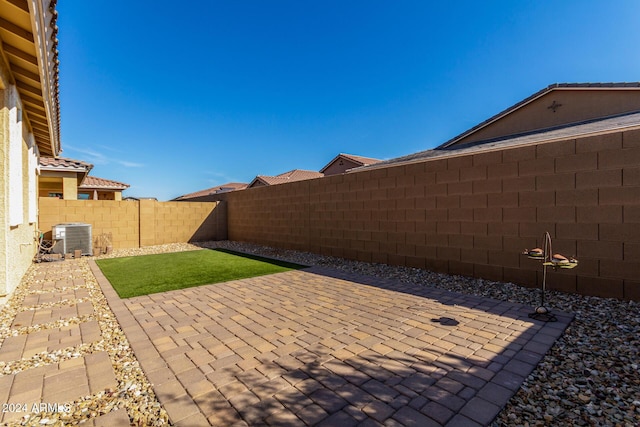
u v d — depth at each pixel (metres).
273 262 8.60
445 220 6.39
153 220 12.70
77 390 2.40
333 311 4.32
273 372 2.65
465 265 6.09
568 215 4.78
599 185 4.48
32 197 7.79
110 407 2.19
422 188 6.80
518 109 12.62
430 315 4.09
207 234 14.28
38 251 9.00
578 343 3.14
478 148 8.92
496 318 3.91
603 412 2.07
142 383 2.51
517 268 5.36
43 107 6.17
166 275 6.87
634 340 3.14
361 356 2.94
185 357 2.95
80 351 3.12
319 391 2.36
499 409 2.12
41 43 3.83
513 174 5.40
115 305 4.64
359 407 2.16
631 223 4.21
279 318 4.05
